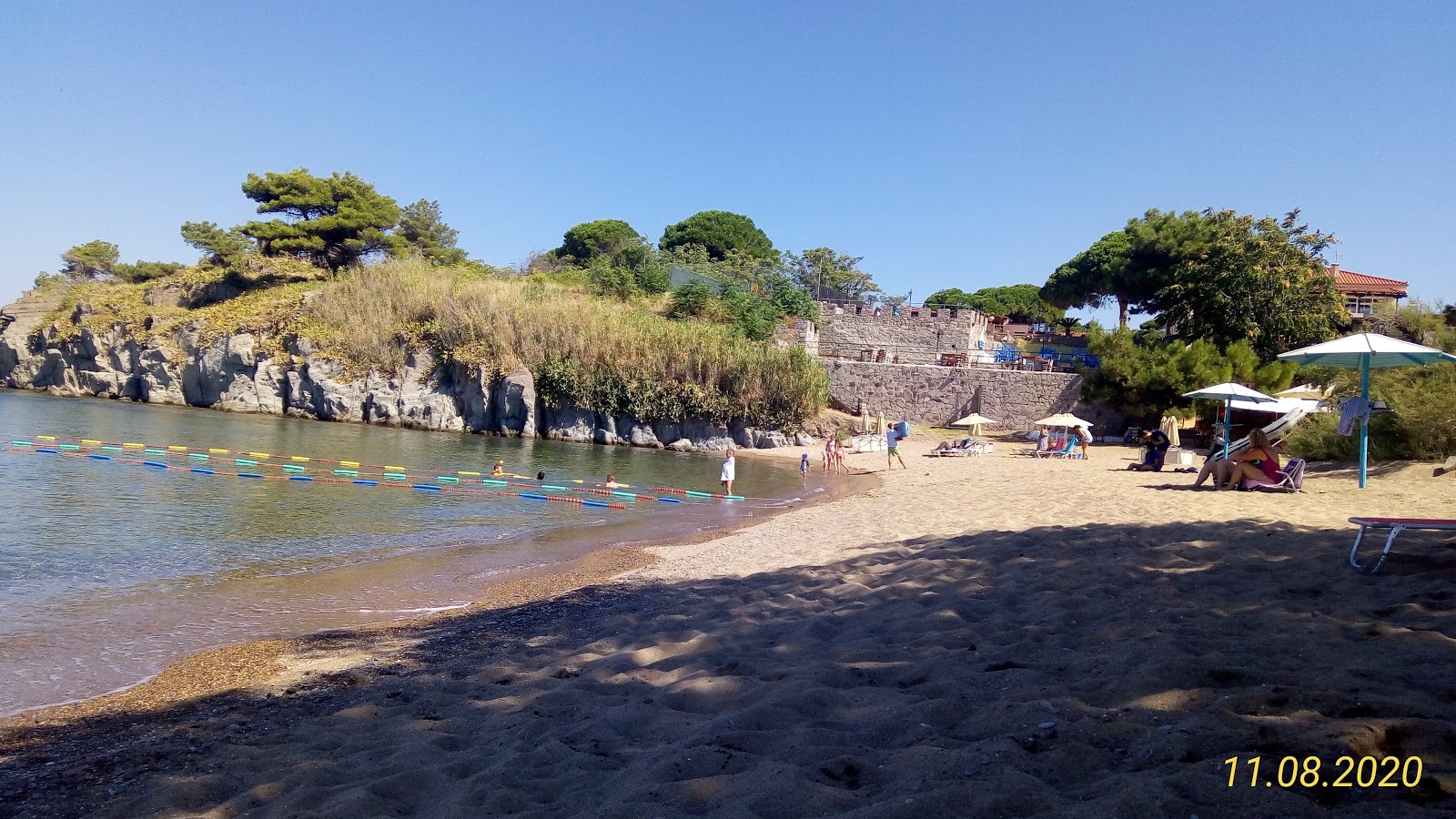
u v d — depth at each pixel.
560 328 47.47
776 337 52.44
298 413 50.94
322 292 56.16
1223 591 6.92
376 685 6.83
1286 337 38.62
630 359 45.78
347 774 4.69
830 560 11.43
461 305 50.09
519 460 33.50
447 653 7.82
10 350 64.44
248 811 4.22
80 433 34.22
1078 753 3.71
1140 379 37.50
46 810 4.54
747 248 94.56
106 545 13.89
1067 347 62.12
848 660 6.01
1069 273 64.31
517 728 5.21
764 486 27.42
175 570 12.38
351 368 50.31
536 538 16.28
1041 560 9.24
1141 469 24.55
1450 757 3.25
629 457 37.50
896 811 3.26
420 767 4.61
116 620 9.53
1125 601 6.89
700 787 3.85
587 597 10.34
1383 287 54.62
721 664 6.36
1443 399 16.66
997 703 4.54
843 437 44.41
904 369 46.75
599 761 4.52
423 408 47.84
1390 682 4.16
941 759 3.81
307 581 11.85
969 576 8.83
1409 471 16.11
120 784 4.91
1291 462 14.88
